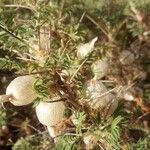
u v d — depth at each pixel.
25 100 0.13
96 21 0.27
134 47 0.28
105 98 0.14
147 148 0.18
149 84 0.26
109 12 0.28
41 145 0.22
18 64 0.13
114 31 0.26
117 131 0.13
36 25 0.14
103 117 0.14
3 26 0.14
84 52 0.15
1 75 0.24
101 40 0.27
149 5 0.28
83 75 0.15
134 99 0.23
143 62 0.27
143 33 0.28
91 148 0.14
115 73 0.24
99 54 0.18
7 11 0.18
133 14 0.29
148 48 0.29
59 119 0.13
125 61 0.25
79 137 0.14
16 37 0.14
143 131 0.22
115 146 0.14
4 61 0.13
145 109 0.23
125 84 0.24
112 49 0.25
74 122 0.14
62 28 0.16
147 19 0.28
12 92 0.13
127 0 0.29
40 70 0.13
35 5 0.15
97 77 0.15
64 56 0.14
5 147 0.27
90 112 0.14
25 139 0.22
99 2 0.28
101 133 0.13
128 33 0.28
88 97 0.14
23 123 0.25
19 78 0.13
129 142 0.18
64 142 0.14
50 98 0.13
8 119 0.25
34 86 0.12
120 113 0.14
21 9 0.24
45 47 0.14
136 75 0.25
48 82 0.13
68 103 0.14
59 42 0.16
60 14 0.19
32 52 0.14
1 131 0.26
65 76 0.13
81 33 0.16
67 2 0.25
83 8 0.27
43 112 0.13
